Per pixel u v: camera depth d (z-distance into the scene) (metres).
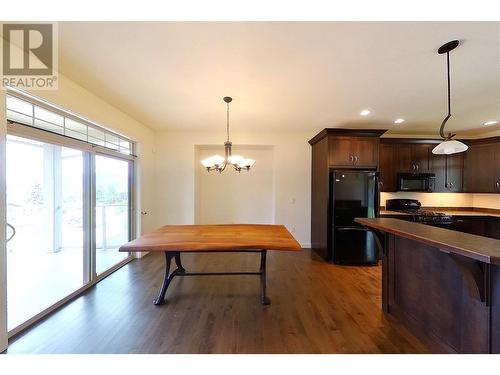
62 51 1.96
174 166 4.76
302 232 4.84
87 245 2.93
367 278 3.28
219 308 2.45
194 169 4.79
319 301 2.61
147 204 4.41
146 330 2.06
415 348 1.84
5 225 1.81
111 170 3.52
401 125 4.24
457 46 1.85
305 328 2.10
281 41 1.80
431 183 4.37
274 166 4.88
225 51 1.95
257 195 5.33
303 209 4.84
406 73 2.31
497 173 4.14
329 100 3.03
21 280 2.54
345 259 3.83
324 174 4.06
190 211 4.76
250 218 5.33
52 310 2.36
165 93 2.84
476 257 1.20
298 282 3.13
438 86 2.60
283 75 2.36
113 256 3.63
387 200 4.66
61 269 2.91
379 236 2.40
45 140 2.29
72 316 2.28
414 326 2.01
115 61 2.12
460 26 1.61
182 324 2.16
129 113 3.61
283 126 4.35
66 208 2.88
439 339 1.76
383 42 1.80
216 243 2.27
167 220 4.76
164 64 2.16
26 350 1.79
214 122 4.10
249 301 2.61
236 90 2.74
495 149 4.17
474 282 1.40
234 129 4.59
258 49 1.91
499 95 2.84
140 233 4.10
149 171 4.50
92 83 2.56
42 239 2.76
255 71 2.28
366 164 3.92
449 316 1.67
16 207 2.30
